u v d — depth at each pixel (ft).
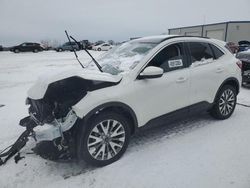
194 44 12.94
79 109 8.96
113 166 10.08
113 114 9.89
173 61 11.85
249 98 20.27
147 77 10.30
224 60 14.34
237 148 11.36
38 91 9.87
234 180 8.99
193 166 9.96
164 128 13.82
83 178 9.37
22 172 9.84
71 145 9.38
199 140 12.23
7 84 29.37
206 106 13.61
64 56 81.10
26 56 83.76
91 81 9.72
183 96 12.18
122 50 13.19
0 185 9.02
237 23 124.36
